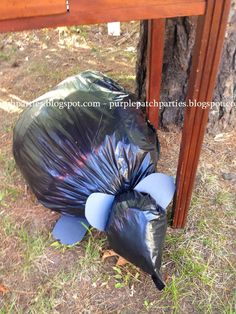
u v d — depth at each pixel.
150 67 1.51
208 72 1.05
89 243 1.41
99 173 1.36
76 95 1.55
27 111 1.59
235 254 1.39
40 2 0.85
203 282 1.31
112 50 2.51
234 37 1.56
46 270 1.35
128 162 1.37
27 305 1.26
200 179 1.62
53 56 2.46
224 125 1.83
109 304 1.26
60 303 1.27
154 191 1.37
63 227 1.46
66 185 1.38
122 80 2.19
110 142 1.38
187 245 1.41
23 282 1.32
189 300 1.27
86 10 0.89
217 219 1.49
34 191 1.49
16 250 1.41
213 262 1.36
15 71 2.33
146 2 0.90
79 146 1.38
